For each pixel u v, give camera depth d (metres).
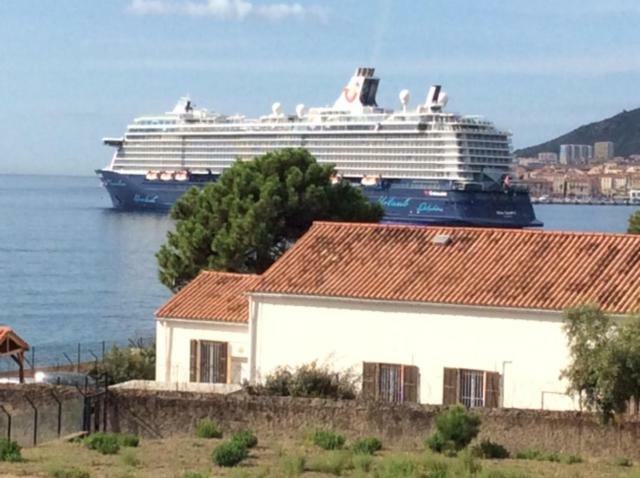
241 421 35.94
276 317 44.31
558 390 39.75
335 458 30.83
